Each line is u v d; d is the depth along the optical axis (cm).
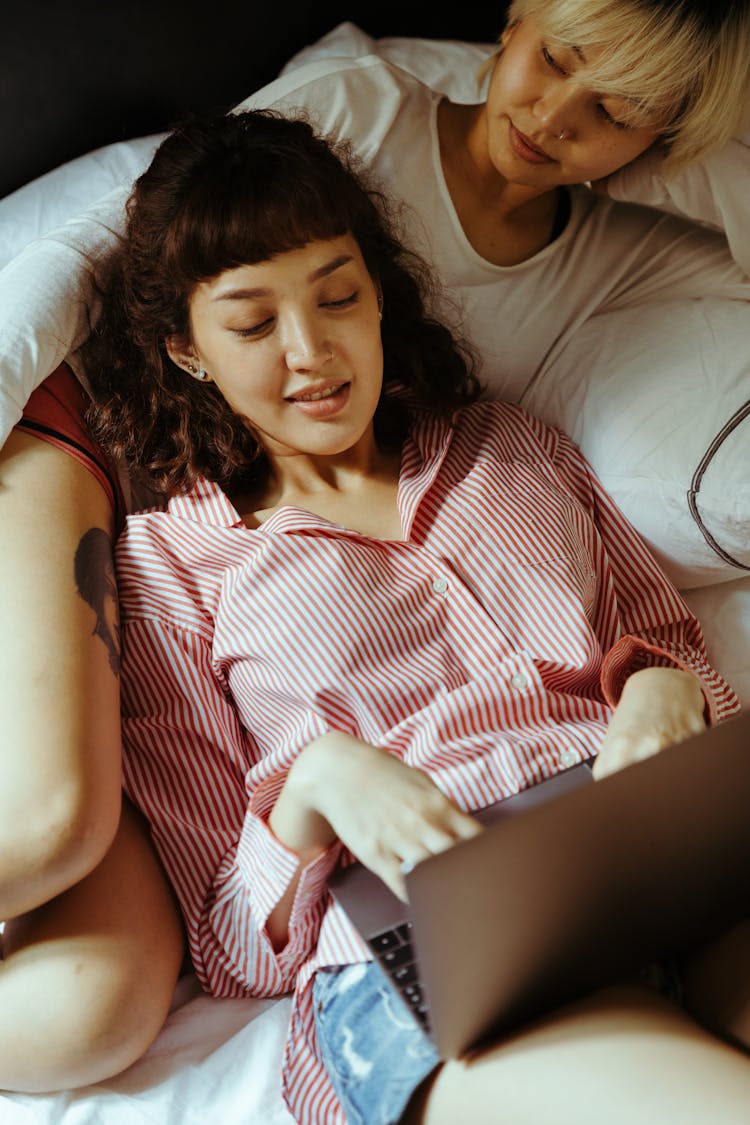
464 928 73
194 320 114
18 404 112
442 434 126
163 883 109
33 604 104
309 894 98
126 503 125
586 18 114
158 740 112
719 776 79
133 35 157
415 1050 85
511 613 115
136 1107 96
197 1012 105
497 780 102
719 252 147
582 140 127
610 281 148
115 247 126
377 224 127
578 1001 85
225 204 107
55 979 96
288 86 140
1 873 95
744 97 129
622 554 131
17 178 157
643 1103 76
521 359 146
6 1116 96
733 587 137
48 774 97
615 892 80
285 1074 96
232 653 112
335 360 111
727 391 129
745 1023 87
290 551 112
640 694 101
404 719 109
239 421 123
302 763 94
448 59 168
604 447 133
